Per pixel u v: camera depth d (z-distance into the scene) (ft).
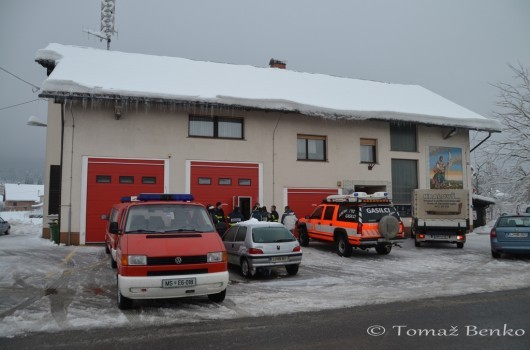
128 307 22.06
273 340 17.15
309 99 61.41
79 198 49.21
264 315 21.18
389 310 22.16
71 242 48.73
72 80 47.06
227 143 56.39
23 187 308.60
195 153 54.60
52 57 57.57
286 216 52.08
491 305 23.12
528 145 84.33
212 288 21.76
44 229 60.08
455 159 70.33
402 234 42.73
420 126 68.23
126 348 16.25
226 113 56.59
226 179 55.98
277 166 58.85
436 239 50.96
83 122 49.93
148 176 52.21
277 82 68.59
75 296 25.18
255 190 57.31
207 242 23.02
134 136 51.88
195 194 54.19
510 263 38.88
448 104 75.97
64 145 49.16
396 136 67.51
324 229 47.34
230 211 55.67
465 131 71.46
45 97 45.98
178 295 21.16
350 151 63.57
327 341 17.01
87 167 49.73
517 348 16.11
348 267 37.47
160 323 19.71
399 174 67.31
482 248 50.80
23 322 19.80
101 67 56.90
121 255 21.22
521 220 40.88
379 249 46.06
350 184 62.95
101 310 22.02
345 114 59.72
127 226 24.18
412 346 16.39
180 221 25.27
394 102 70.49
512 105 85.56
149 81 55.01
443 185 69.10
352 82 80.64
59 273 32.32
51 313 21.42
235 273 34.58
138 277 20.66
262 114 58.70
